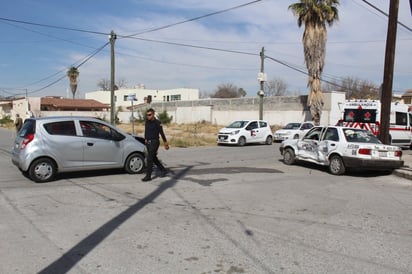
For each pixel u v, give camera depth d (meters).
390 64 12.52
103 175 10.27
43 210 6.55
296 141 13.01
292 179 10.15
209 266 4.25
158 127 9.57
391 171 11.49
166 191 8.27
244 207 6.91
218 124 43.59
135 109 60.28
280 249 4.80
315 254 4.65
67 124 9.55
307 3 27.95
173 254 4.60
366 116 18.14
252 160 14.44
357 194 8.30
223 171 11.38
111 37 21.94
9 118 55.97
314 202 7.41
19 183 8.98
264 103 36.97
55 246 4.83
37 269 4.14
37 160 9.05
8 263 4.29
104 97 87.75
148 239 5.12
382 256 4.62
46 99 62.91
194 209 6.73
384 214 6.59
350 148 10.86
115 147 10.10
